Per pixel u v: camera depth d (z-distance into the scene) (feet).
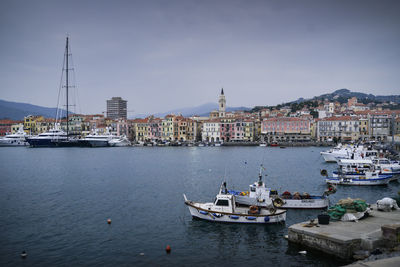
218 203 145.38
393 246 93.04
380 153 317.83
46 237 128.57
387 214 122.31
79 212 164.76
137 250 115.34
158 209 169.17
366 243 94.48
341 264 93.86
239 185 240.73
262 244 117.70
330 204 175.94
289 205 161.27
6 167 355.56
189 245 119.34
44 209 170.81
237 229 134.31
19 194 209.15
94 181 258.57
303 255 103.14
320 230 104.37
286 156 484.33
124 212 163.94
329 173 298.15
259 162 401.08
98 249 116.37
